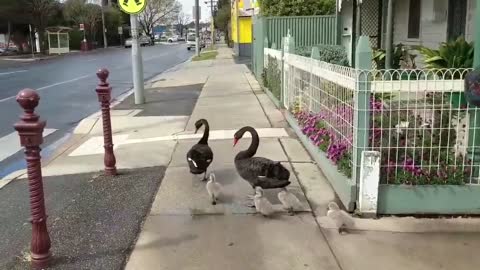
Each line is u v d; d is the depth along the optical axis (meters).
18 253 4.54
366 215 5.04
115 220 5.20
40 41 55.50
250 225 4.97
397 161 5.11
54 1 62.53
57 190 6.32
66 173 7.15
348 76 5.38
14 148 9.34
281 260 4.23
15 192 6.46
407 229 4.78
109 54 51.38
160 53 54.25
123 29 88.44
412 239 4.57
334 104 6.21
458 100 5.03
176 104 13.63
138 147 8.52
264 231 4.82
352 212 5.13
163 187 6.23
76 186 6.45
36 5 54.12
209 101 13.83
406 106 5.12
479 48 4.98
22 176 7.26
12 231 5.10
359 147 5.04
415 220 4.97
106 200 5.83
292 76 9.70
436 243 4.48
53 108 14.16
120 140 9.31
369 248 4.41
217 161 7.34
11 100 15.51
